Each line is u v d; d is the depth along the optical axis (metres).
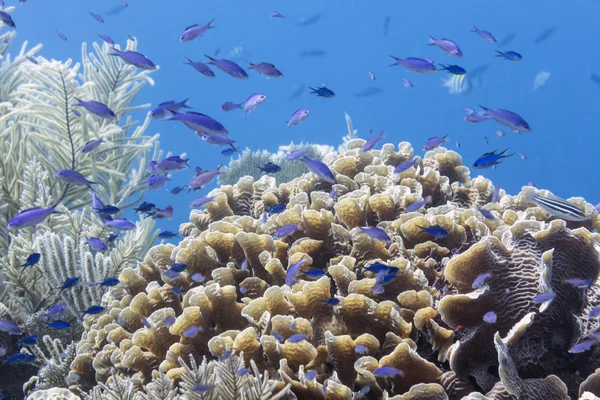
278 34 101.44
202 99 97.00
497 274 2.43
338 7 97.00
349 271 2.73
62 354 3.94
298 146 8.70
